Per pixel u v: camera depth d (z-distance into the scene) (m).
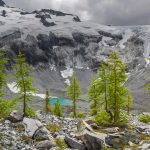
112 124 43.12
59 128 38.06
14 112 36.84
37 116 46.16
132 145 31.27
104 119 44.22
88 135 30.08
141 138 34.66
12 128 32.53
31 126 33.38
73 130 36.62
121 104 46.03
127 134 33.12
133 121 52.62
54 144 29.27
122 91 46.31
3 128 31.33
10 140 28.12
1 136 28.28
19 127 33.25
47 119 43.53
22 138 29.94
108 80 48.00
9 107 30.53
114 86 46.16
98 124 43.19
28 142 29.47
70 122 43.59
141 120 55.00
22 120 36.00
